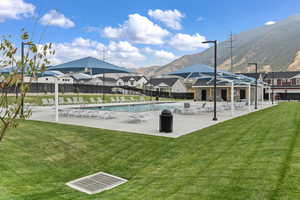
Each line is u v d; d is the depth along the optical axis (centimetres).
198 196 318
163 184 379
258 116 1277
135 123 992
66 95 3098
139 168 472
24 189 356
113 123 987
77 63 1108
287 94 4031
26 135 700
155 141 654
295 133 690
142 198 326
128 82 6912
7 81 260
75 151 573
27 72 265
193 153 541
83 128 838
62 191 365
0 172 416
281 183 334
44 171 451
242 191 321
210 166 445
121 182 414
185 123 1012
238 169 410
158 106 2167
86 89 3853
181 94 4466
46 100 1591
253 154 494
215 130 821
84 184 403
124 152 566
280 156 459
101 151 575
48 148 587
